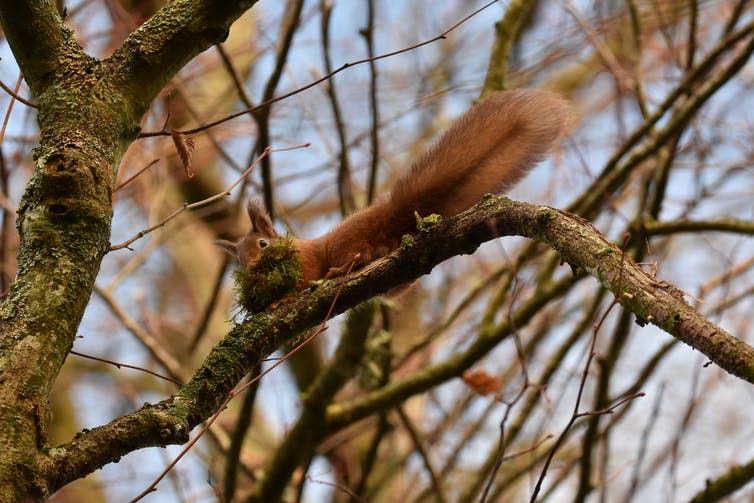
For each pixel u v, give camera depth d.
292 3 11.65
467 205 7.06
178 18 5.66
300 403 10.90
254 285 6.14
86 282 4.89
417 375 10.59
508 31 10.62
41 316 4.66
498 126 6.86
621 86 12.46
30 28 5.46
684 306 4.27
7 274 11.02
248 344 5.58
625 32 13.75
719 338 4.03
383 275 5.82
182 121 12.69
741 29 10.57
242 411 10.15
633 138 10.77
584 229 4.97
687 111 10.52
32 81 5.47
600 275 4.69
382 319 11.10
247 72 13.80
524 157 6.92
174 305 14.71
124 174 11.80
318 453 12.21
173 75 5.71
